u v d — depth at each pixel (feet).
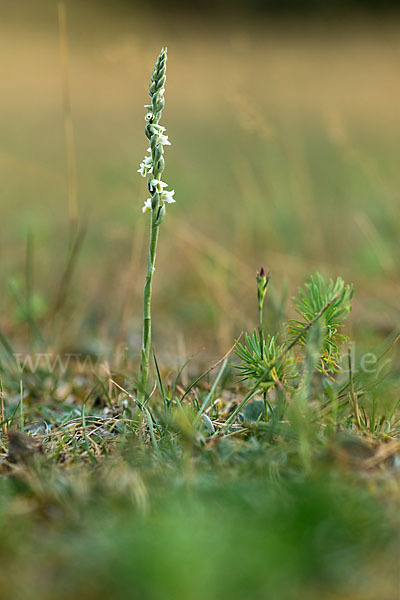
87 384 17.04
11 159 42.22
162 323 23.31
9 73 64.59
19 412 14.71
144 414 12.91
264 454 11.03
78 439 12.66
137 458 11.27
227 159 42.63
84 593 7.91
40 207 38.32
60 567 8.32
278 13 82.74
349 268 26.96
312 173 40.86
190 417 12.37
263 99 49.67
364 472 10.55
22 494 10.18
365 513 9.11
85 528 9.16
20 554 8.56
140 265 27.27
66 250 30.60
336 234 31.19
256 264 26.35
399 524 9.00
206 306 23.75
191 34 64.28
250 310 21.79
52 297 23.89
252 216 30.45
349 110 52.39
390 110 52.90
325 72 58.18
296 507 9.12
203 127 54.95
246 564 8.14
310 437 11.38
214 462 10.85
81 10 61.67
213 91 51.37
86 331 21.70
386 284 25.53
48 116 55.11
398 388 15.48
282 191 34.68
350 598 7.86
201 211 34.47
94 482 10.43
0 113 55.93
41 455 11.43
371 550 8.53
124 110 56.24
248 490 9.74
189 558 8.10
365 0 81.25
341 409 13.01
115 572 8.11
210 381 16.96
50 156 45.96
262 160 40.60
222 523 8.93
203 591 7.77
